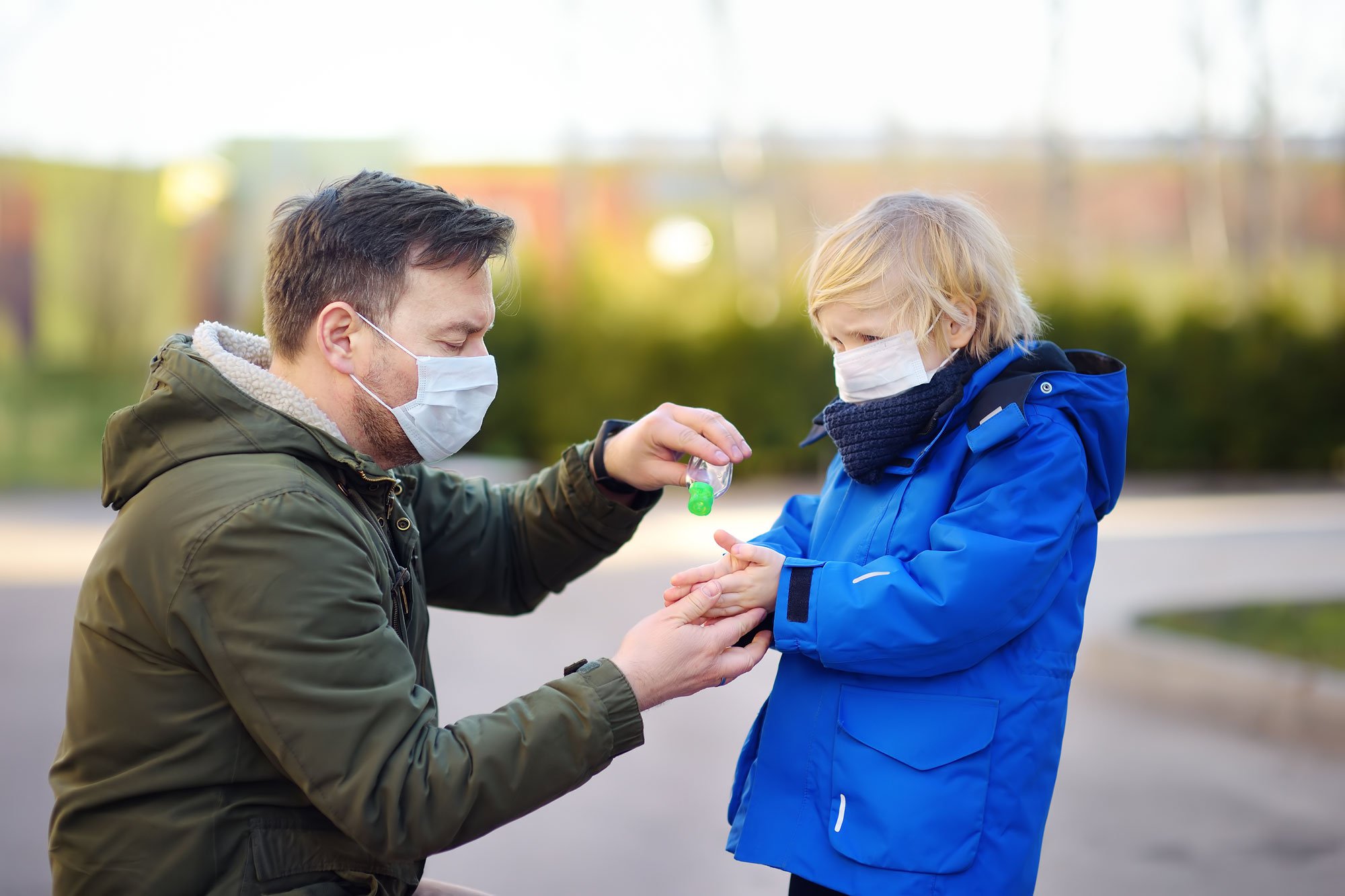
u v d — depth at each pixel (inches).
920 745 76.0
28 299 715.4
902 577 75.3
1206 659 247.1
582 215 701.3
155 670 67.9
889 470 83.0
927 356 83.3
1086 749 200.5
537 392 599.8
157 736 68.2
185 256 738.2
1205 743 203.8
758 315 629.6
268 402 74.6
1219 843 158.9
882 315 81.9
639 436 90.0
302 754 64.7
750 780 84.0
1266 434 668.7
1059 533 76.2
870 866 75.2
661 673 72.0
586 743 68.0
